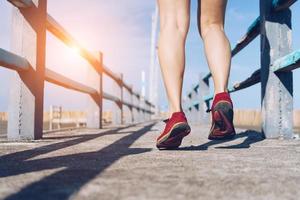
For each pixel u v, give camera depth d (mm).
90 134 3182
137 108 10016
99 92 5074
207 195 791
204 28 1884
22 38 2576
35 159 1385
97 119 5035
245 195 797
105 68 5473
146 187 860
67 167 1167
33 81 2572
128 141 2297
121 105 7242
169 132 1671
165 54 1731
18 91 2574
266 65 2654
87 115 5066
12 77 2590
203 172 1078
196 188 857
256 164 1255
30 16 2580
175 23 1755
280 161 1340
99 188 844
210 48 1833
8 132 2572
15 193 793
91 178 970
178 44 1736
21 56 2566
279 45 2643
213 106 1748
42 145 2021
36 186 865
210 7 1857
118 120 7199
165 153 1582
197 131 3703
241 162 1299
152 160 1334
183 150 1727
